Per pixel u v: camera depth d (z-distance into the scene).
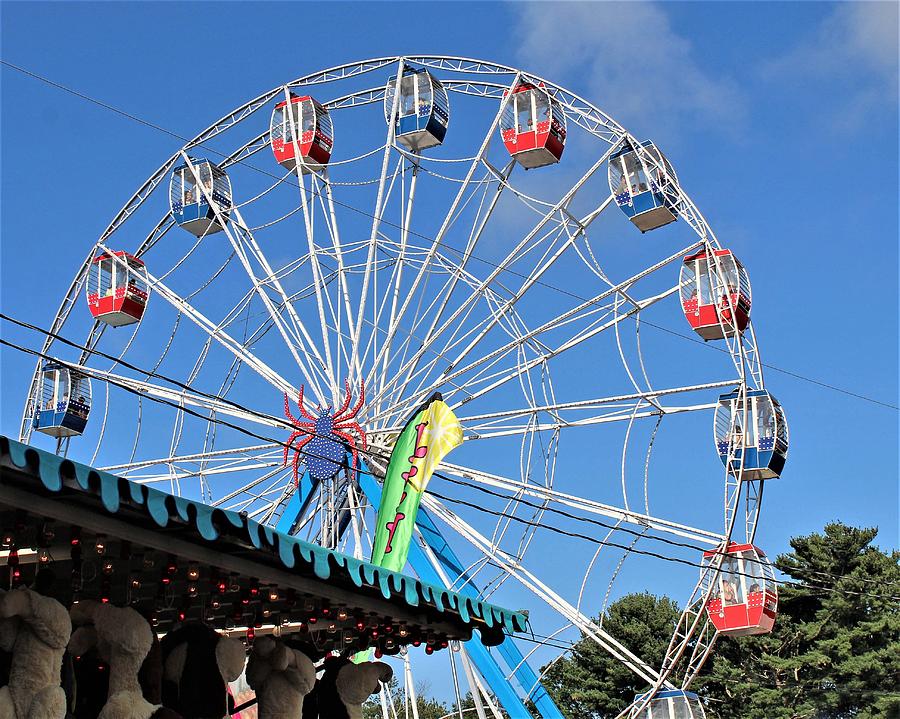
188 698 9.33
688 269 25.19
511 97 26.39
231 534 8.28
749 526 23.98
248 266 27.38
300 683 10.12
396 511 16.97
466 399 25.56
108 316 28.61
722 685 45.41
